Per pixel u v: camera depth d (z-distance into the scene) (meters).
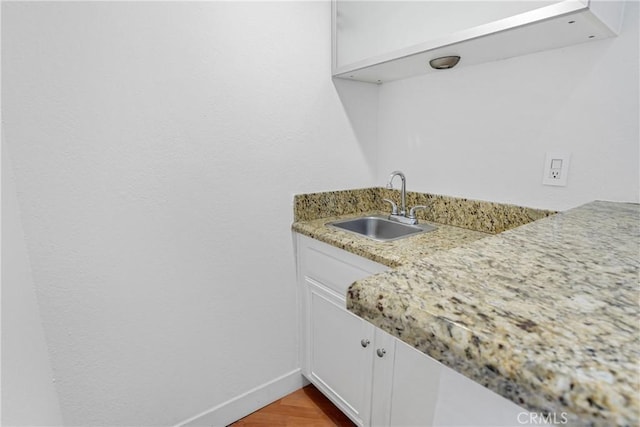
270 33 1.35
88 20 0.98
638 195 1.03
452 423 0.46
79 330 1.09
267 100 1.38
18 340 0.84
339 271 1.33
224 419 1.47
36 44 0.92
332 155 1.64
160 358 1.27
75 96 0.99
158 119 1.14
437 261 0.54
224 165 1.31
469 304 0.39
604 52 1.04
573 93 1.12
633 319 0.35
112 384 1.18
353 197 1.76
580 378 0.27
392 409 1.15
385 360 1.15
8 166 0.89
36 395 0.92
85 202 1.04
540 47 1.14
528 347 0.31
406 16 1.38
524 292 0.42
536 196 1.25
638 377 0.26
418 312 0.37
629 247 0.62
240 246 1.40
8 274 0.82
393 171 1.77
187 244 1.27
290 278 1.58
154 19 1.09
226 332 1.42
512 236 0.71
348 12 1.50
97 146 1.04
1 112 0.88
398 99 1.69
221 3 1.21
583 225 0.80
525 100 1.24
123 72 1.06
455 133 1.48
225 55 1.25
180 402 1.34
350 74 1.54
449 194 1.54
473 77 1.38
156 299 1.23
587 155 1.11
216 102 1.25
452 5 1.26
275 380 1.61
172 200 1.21
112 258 1.12
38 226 0.98
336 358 1.42
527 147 1.26
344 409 1.42
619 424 0.24
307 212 1.59
